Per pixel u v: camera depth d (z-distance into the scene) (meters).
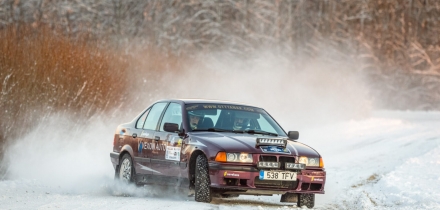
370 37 141.38
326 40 137.88
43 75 48.75
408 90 133.38
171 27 122.75
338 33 142.88
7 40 47.69
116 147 29.06
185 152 23.91
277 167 22.55
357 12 143.38
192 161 23.66
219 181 22.14
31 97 46.28
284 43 131.62
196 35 127.62
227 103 26.52
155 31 121.19
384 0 142.62
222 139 23.23
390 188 29.34
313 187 23.50
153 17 122.62
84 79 52.41
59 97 49.44
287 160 23.00
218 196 25.16
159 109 27.22
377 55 139.88
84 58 54.59
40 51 49.84
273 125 26.22
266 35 132.25
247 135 24.48
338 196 27.69
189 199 24.84
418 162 38.56
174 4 126.62
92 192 27.97
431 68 135.38
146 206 21.64
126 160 27.98
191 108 25.55
